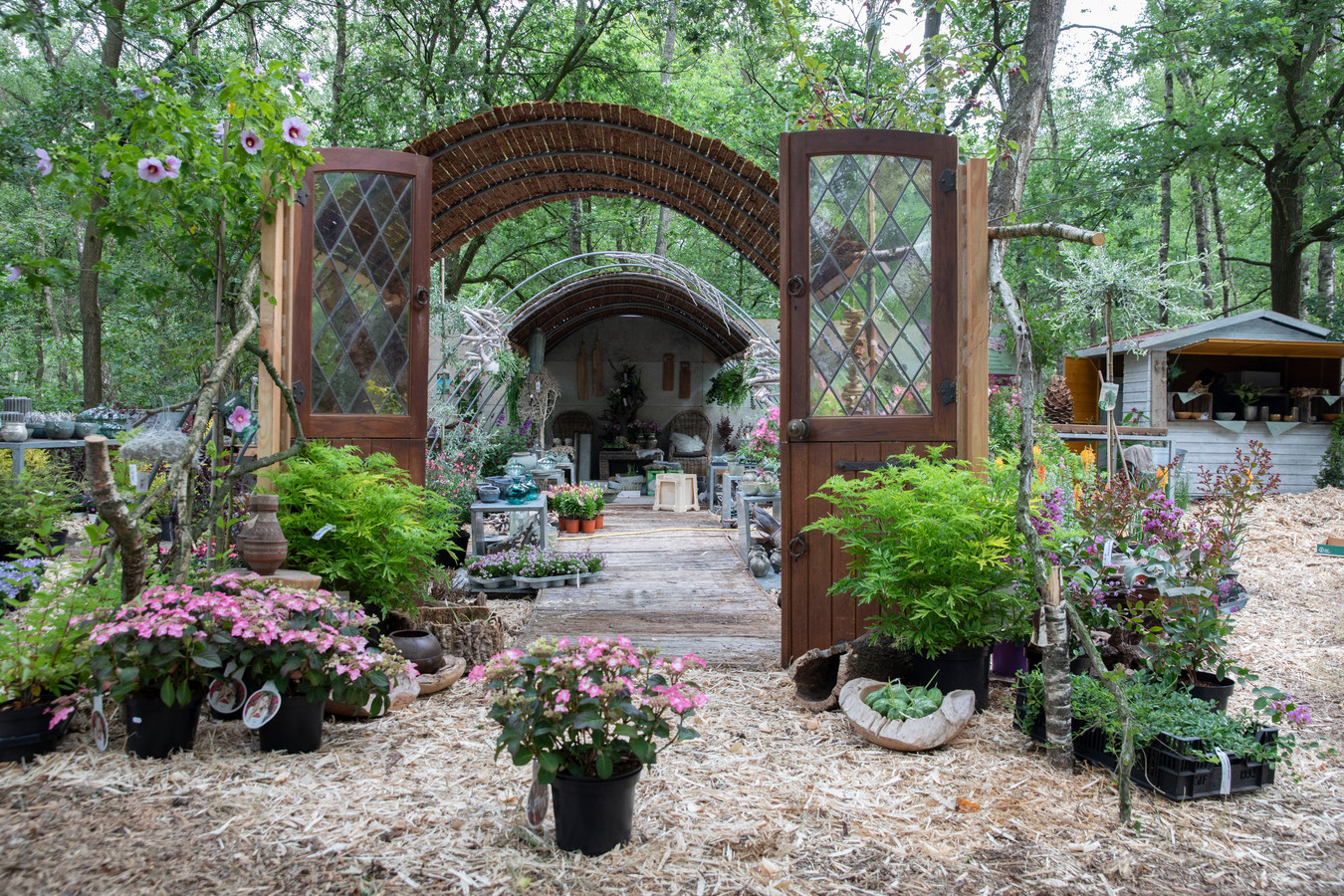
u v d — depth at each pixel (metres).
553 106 4.87
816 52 12.72
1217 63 13.05
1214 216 18.70
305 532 4.01
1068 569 3.66
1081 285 4.59
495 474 9.91
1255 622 5.32
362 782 2.66
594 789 2.22
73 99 8.88
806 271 4.11
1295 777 2.79
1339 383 11.51
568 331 14.79
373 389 4.52
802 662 3.75
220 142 3.84
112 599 3.05
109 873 2.04
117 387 14.14
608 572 6.76
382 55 13.43
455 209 5.77
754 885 2.13
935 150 4.10
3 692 2.65
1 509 5.56
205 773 2.67
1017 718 3.29
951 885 2.17
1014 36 12.84
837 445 4.11
